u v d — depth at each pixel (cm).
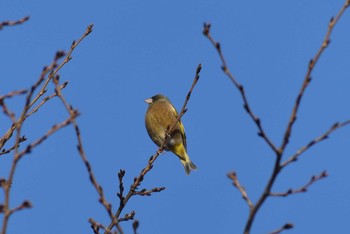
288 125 731
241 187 767
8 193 729
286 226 771
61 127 795
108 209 841
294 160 732
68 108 828
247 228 737
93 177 846
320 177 758
